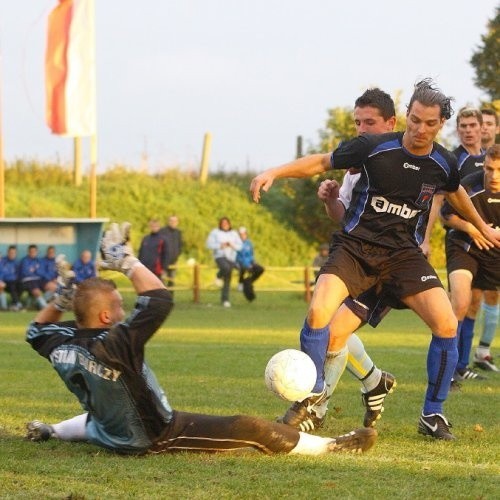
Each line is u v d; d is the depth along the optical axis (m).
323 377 24.06
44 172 140.75
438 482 18.66
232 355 47.59
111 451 20.91
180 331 63.59
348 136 126.81
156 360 45.03
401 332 65.44
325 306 23.39
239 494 17.34
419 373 40.47
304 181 138.12
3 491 17.36
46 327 20.67
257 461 20.22
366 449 21.70
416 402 31.30
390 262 24.20
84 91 92.56
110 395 19.83
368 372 25.45
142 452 20.42
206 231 133.38
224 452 20.72
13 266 88.06
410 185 23.81
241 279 95.50
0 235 92.94
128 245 20.09
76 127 92.38
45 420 26.14
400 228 24.19
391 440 23.80
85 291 20.28
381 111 26.11
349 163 23.94
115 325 19.92
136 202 137.75
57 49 91.50
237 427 20.52
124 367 19.64
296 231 139.38
